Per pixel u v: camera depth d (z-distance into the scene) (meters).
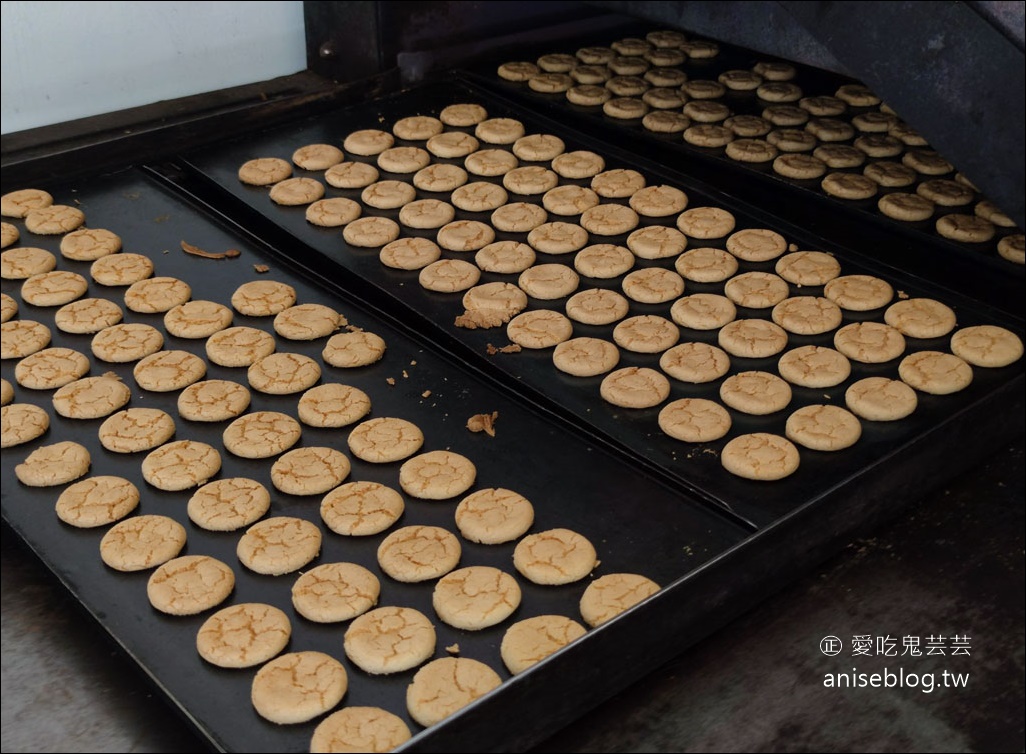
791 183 1.06
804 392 0.84
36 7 1.21
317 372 0.87
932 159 1.09
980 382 0.85
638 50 1.34
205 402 0.84
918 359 0.86
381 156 1.13
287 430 0.82
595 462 0.79
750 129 1.16
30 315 0.95
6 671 0.68
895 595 0.74
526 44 1.35
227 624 0.67
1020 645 0.71
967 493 0.82
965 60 0.75
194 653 0.66
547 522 0.74
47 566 0.72
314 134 1.19
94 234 1.03
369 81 1.24
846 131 1.15
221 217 1.06
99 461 0.80
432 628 0.67
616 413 0.82
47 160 1.10
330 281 0.98
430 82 1.29
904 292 0.94
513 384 0.85
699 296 0.94
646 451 0.79
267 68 1.40
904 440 0.79
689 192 1.08
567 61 1.30
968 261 0.95
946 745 0.65
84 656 0.69
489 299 0.92
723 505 0.74
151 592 0.69
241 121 1.17
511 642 0.66
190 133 1.15
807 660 0.70
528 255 0.99
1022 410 0.84
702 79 1.28
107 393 0.85
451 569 0.71
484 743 0.60
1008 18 0.73
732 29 0.95
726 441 0.80
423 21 1.26
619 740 0.65
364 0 1.23
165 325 0.92
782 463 0.76
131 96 1.32
